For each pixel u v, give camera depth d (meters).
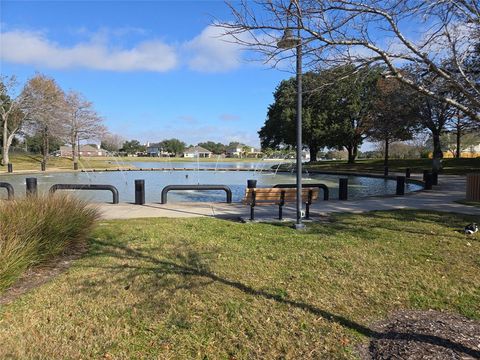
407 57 3.40
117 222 9.09
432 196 15.28
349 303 4.40
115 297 4.53
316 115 48.06
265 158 70.31
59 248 5.89
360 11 3.24
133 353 3.38
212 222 9.18
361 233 7.87
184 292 4.67
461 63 3.63
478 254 6.31
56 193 7.48
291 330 3.78
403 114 30.78
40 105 45.69
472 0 3.33
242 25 3.50
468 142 66.56
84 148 100.50
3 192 19.56
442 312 4.20
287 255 6.18
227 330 3.78
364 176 31.98
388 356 3.29
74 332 3.73
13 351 3.35
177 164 63.19
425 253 6.34
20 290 4.79
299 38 3.42
